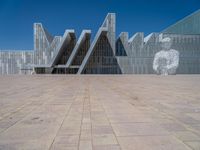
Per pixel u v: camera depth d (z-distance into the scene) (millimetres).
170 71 40875
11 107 5605
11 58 47875
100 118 4336
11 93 8891
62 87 11898
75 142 2939
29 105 5910
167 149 2689
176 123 3947
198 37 48594
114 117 4426
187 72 48219
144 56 47656
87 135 3242
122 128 3617
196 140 3021
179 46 48000
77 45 45719
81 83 15461
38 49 47969
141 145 2830
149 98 7277
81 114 4719
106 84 14359
